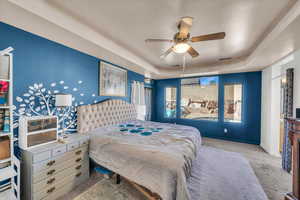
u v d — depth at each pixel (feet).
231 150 11.66
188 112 17.42
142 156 5.86
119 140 7.22
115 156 6.58
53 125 6.60
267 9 5.30
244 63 11.71
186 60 12.60
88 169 7.53
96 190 6.46
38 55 6.86
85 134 8.20
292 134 5.37
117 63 11.71
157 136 7.92
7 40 5.81
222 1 4.92
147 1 5.01
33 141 5.91
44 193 5.51
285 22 5.38
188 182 6.32
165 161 5.36
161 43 8.91
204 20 6.14
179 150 6.00
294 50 7.82
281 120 11.09
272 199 5.89
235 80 14.56
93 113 9.45
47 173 5.62
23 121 5.62
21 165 5.63
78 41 7.36
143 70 14.23
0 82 5.02
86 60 9.50
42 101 7.09
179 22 6.31
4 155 4.99
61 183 6.11
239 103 14.46
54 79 7.61
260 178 7.47
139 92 15.87
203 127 16.37
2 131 5.08
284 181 7.19
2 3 4.41
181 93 17.94
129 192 6.31
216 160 9.37
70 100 7.16
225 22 6.29
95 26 6.97
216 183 6.73
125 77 13.46
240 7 5.23
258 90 13.46
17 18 5.32
